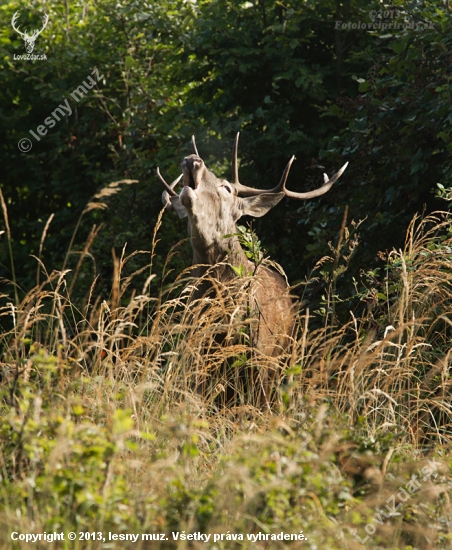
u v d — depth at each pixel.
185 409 9.46
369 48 19.67
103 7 24.34
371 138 16.83
